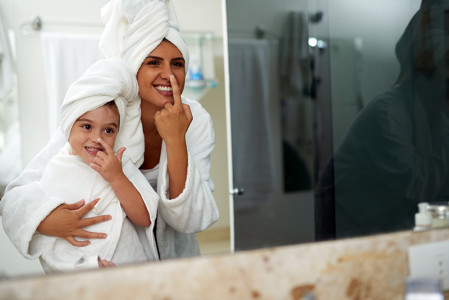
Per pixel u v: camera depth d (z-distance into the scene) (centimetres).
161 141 105
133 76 95
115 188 91
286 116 143
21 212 87
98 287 63
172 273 67
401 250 85
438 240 89
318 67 140
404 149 129
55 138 101
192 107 112
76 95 88
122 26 98
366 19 133
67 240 88
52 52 168
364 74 134
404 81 130
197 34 158
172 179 94
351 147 133
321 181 134
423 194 128
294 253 76
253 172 140
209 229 109
